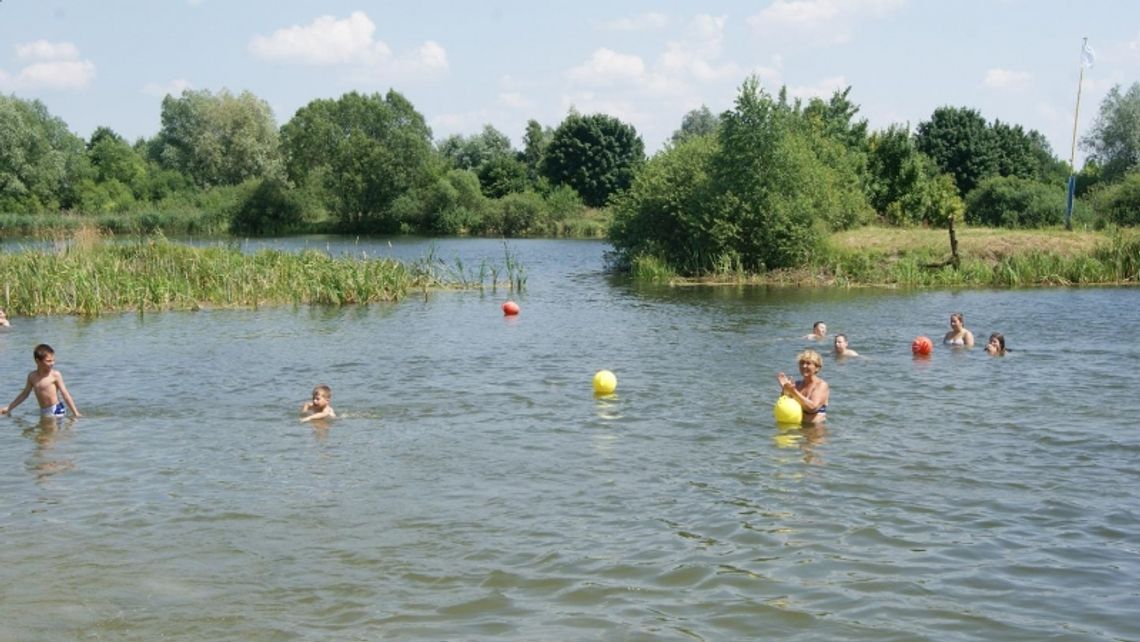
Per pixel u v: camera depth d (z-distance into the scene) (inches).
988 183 2723.9
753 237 1942.7
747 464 553.9
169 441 614.2
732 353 981.8
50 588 381.4
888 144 2512.3
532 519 458.6
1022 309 1373.0
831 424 657.0
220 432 638.5
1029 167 3673.7
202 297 1460.4
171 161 4982.8
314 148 4298.7
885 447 592.1
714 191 1999.3
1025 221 2480.3
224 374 858.8
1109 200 2427.4
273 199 4035.4
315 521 457.7
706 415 685.9
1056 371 860.0
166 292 1393.9
